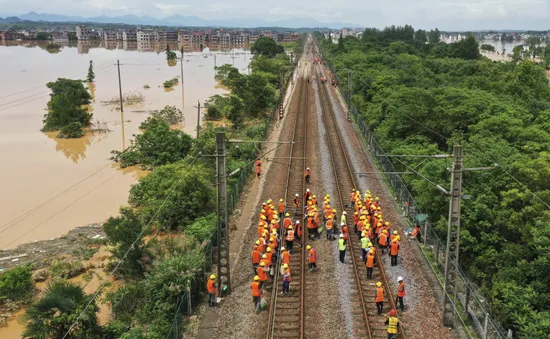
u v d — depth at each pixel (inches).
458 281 1056.8
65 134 2738.7
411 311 929.5
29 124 3021.7
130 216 1252.5
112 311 998.4
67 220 1574.8
